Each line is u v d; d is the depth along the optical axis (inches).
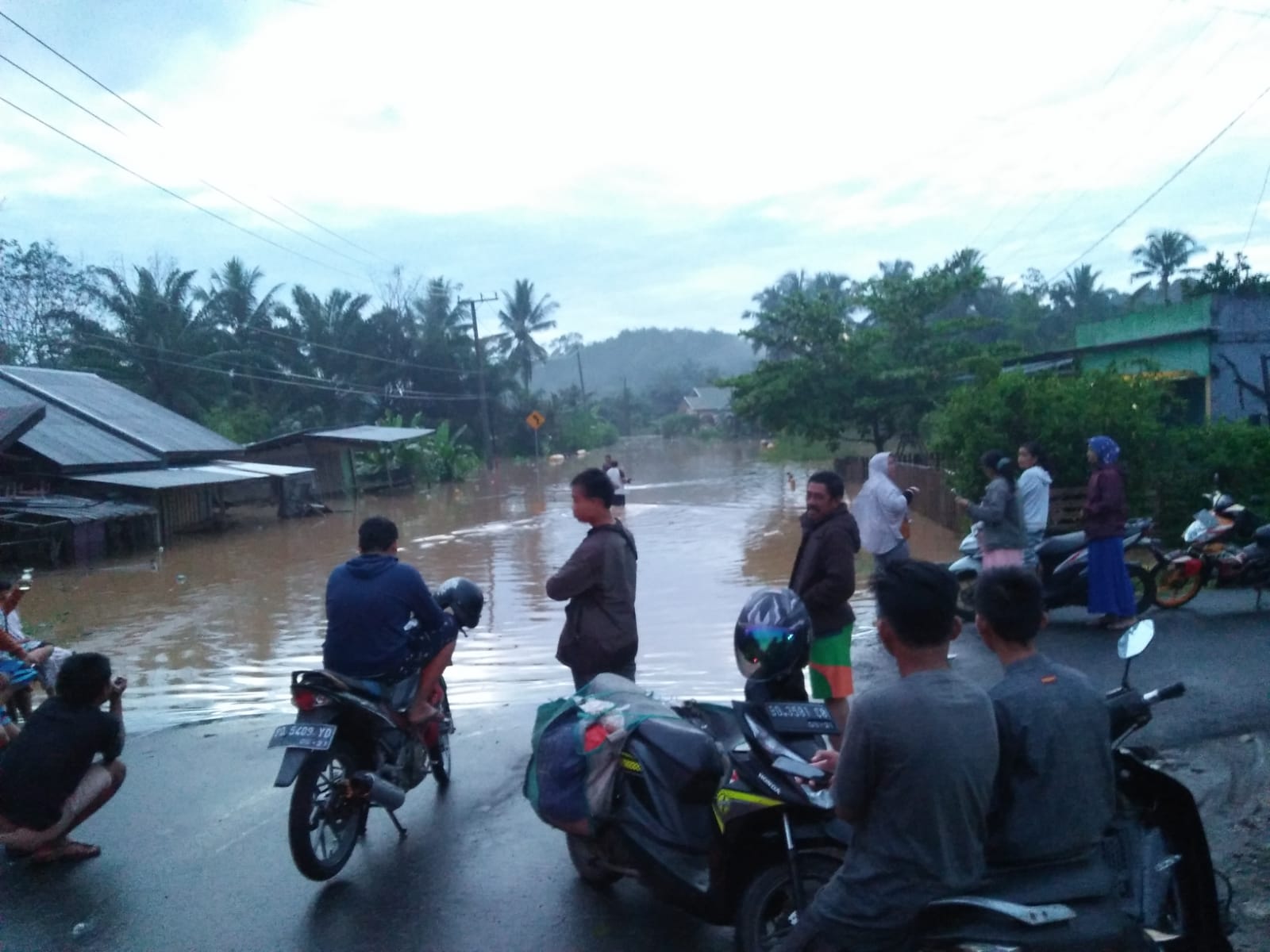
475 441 2436.0
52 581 689.0
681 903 155.6
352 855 199.2
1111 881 114.5
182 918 175.5
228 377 1843.0
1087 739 113.7
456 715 295.1
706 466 1851.6
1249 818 190.2
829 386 1117.7
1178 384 743.7
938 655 113.7
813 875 138.1
